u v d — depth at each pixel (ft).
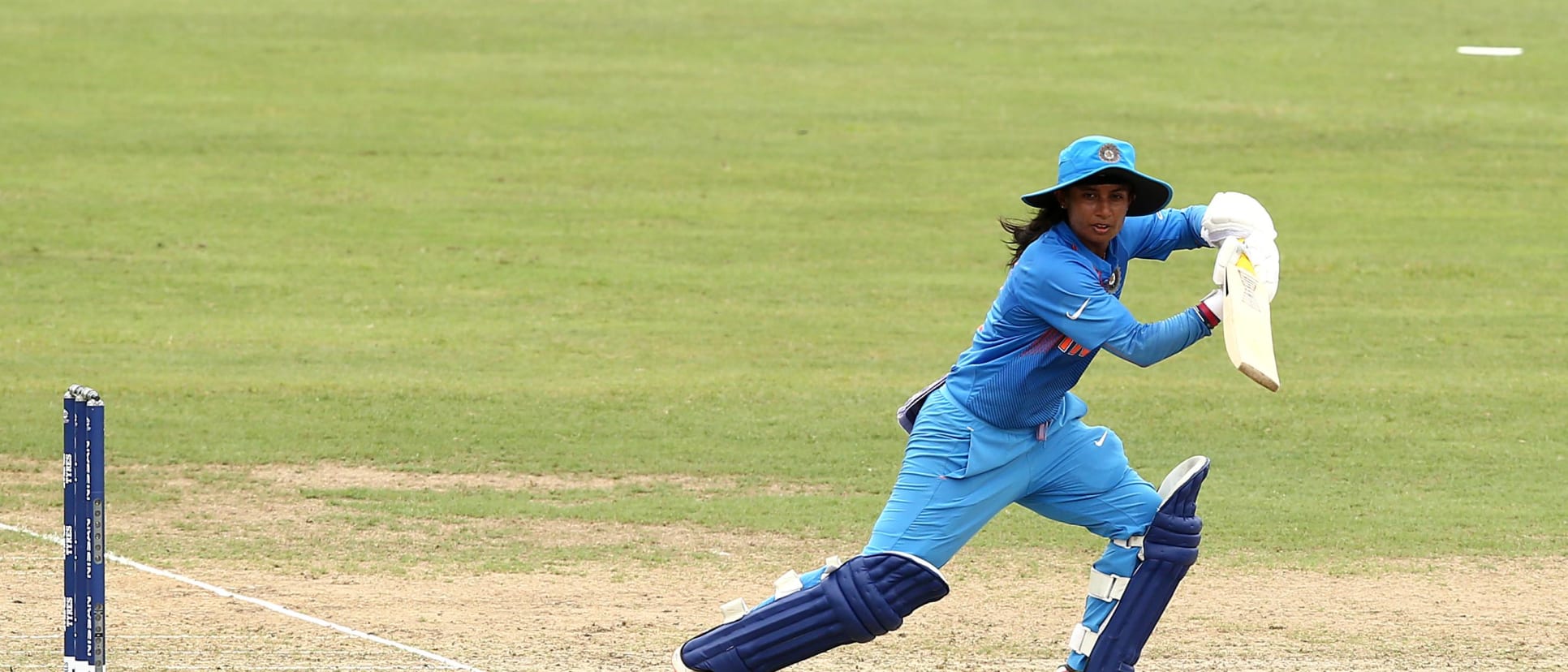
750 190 298.35
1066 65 404.98
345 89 371.15
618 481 140.77
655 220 277.23
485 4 468.34
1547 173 317.22
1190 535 79.05
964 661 89.81
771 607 76.69
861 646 92.63
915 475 77.25
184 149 315.58
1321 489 139.54
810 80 388.98
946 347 204.03
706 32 439.22
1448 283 243.40
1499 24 448.24
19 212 266.98
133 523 122.52
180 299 222.89
